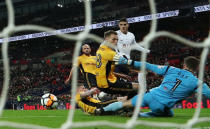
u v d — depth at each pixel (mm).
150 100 4547
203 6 21031
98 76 5039
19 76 33781
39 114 6871
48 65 35188
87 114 5398
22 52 37688
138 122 1590
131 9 28875
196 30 29906
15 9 35750
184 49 28938
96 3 30625
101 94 7148
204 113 6547
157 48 30609
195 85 4391
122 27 6855
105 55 4914
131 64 4434
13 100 22484
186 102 12125
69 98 22594
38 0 34000
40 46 36969
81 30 27250
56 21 33406
